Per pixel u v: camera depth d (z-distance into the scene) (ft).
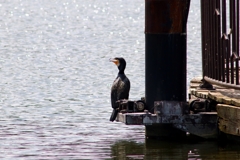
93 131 54.34
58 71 88.89
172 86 49.26
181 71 49.42
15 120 58.44
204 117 49.21
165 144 49.73
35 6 279.08
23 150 48.08
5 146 49.24
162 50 49.06
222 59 48.96
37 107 64.44
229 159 45.42
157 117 48.70
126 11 251.19
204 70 53.21
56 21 197.67
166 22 48.80
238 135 46.09
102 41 132.67
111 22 193.06
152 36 49.14
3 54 108.99
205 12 52.21
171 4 48.67
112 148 48.73
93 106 65.05
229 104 47.32
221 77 49.65
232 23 47.47
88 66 93.81
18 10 252.42
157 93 49.37
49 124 56.85
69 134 53.16
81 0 327.06
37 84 78.07
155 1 48.73
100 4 298.97
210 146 48.96
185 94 50.08
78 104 66.08
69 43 129.49
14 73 86.89
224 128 47.50
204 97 50.88
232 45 47.47
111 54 110.11
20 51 114.01
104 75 85.25
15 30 160.76
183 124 49.08
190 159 45.65
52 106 65.00
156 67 49.24
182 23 49.06
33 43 129.39
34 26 175.94
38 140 51.13
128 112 49.42
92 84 78.28
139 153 47.37
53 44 127.75
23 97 69.82
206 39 52.34
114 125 56.49
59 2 311.68
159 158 46.01
